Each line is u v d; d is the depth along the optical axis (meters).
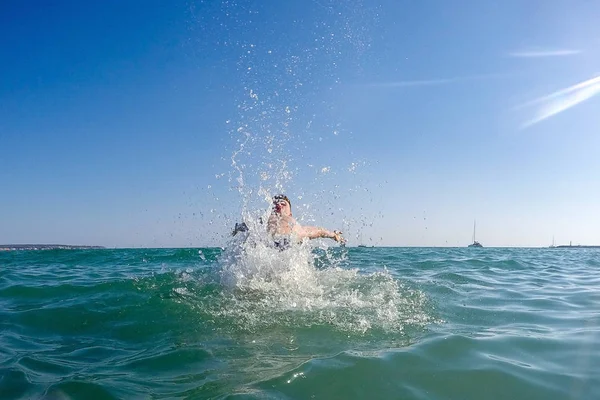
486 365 3.02
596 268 11.16
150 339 3.75
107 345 3.64
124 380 2.82
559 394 2.61
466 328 4.02
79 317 4.50
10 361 3.25
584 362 3.13
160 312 4.56
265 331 3.85
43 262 12.17
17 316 4.60
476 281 7.12
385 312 4.46
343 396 2.51
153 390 2.65
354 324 4.02
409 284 6.10
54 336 3.95
